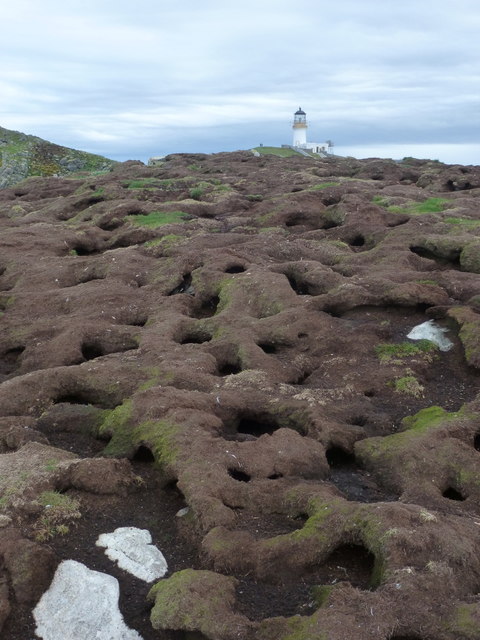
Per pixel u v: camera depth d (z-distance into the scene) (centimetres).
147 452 1546
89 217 4259
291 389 1820
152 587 1073
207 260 2986
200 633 974
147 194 4722
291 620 949
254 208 4231
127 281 2928
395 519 1113
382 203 4050
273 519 1259
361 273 2781
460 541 1080
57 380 1895
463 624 902
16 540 1147
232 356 2116
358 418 1677
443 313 2231
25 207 4966
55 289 2903
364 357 2041
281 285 2573
